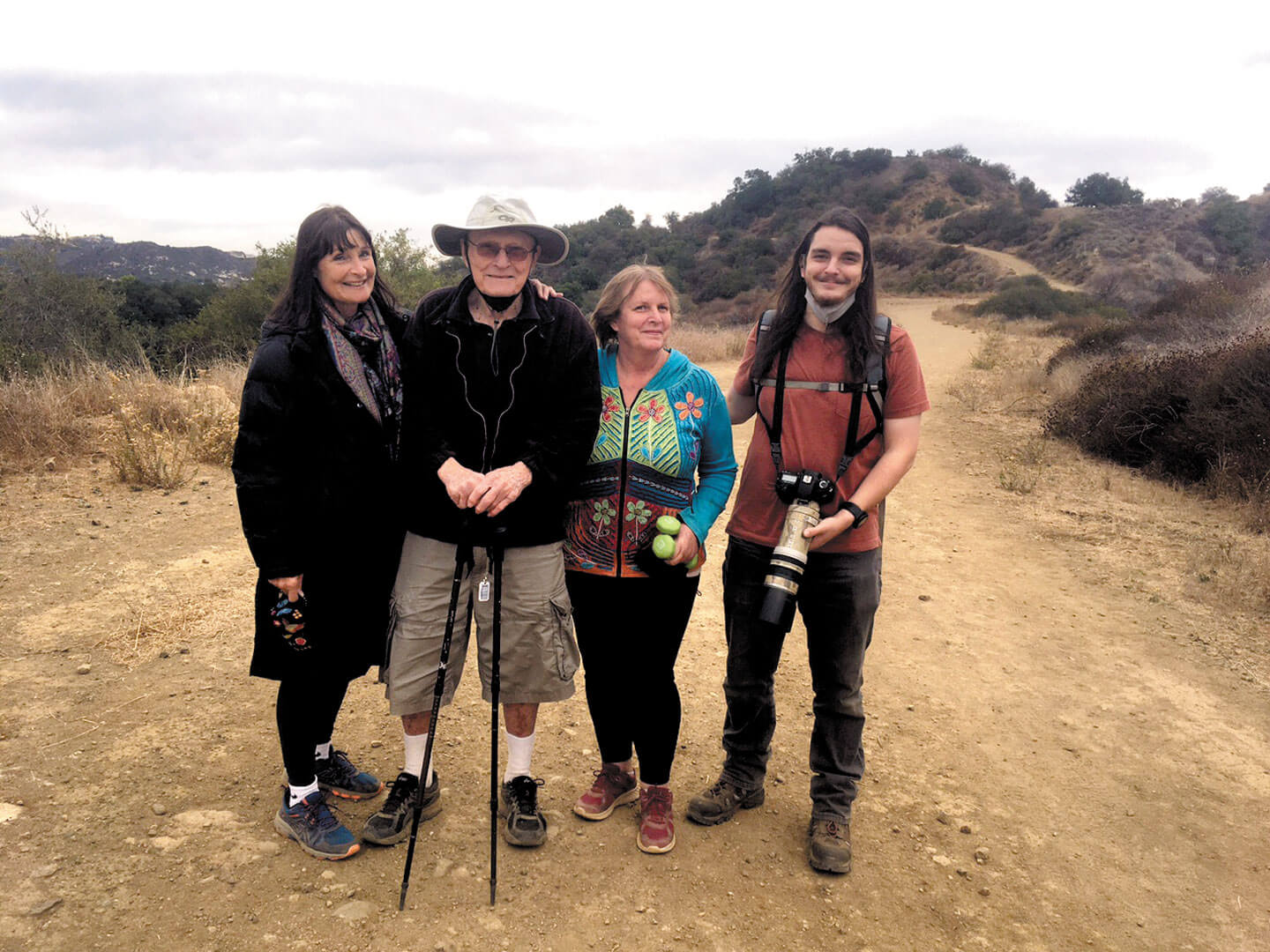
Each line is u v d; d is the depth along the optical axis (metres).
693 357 17.55
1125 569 6.04
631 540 2.64
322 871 2.62
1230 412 8.31
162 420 7.63
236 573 4.89
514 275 2.46
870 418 2.64
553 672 2.71
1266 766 3.67
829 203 108.50
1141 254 69.81
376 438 2.56
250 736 3.33
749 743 3.03
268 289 18.77
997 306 41.69
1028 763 3.62
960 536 6.84
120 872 2.54
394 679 2.66
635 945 2.43
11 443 6.73
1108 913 2.74
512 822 2.80
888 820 3.16
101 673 3.72
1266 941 2.65
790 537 2.54
